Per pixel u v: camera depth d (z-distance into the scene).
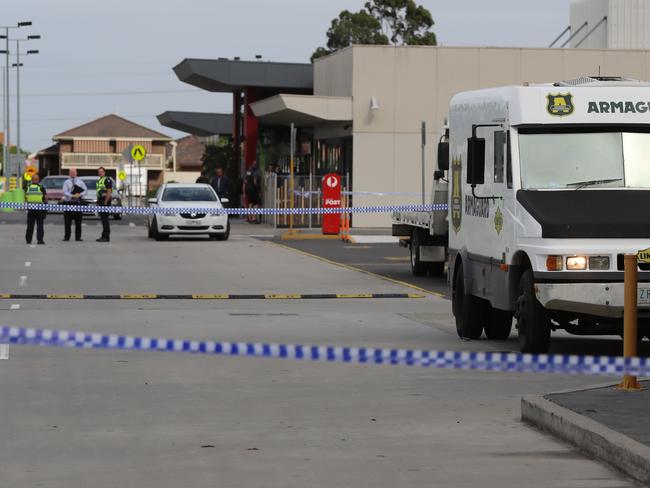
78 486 11.00
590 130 20.05
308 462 12.05
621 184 19.72
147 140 188.00
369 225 68.31
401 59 68.19
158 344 12.09
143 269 38.78
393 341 22.11
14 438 13.11
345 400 15.72
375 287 33.78
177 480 11.26
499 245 20.30
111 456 12.26
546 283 18.59
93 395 15.95
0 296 29.69
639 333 20.05
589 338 23.06
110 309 27.22
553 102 19.89
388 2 117.31
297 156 81.75
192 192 55.81
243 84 82.38
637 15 74.19
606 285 18.47
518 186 19.64
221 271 38.47
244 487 10.99
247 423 14.08
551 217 18.78
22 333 12.07
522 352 19.48
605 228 18.61
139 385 16.83
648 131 20.08
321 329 23.94
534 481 11.23
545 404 13.90
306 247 51.16
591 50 68.38
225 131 99.88
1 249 47.25
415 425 14.02
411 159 68.38
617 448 11.64
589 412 13.41
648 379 16.28
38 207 49.84
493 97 20.97
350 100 68.19
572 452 12.51
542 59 68.25
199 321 25.06
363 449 12.67
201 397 15.88
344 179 70.69
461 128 23.02
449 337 22.84
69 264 40.38
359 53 68.19
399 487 11.02
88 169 185.00
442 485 11.09
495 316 22.23
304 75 82.88
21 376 17.52
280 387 16.77
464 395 16.16
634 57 68.50
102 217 52.81
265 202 74.19
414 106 68.38
